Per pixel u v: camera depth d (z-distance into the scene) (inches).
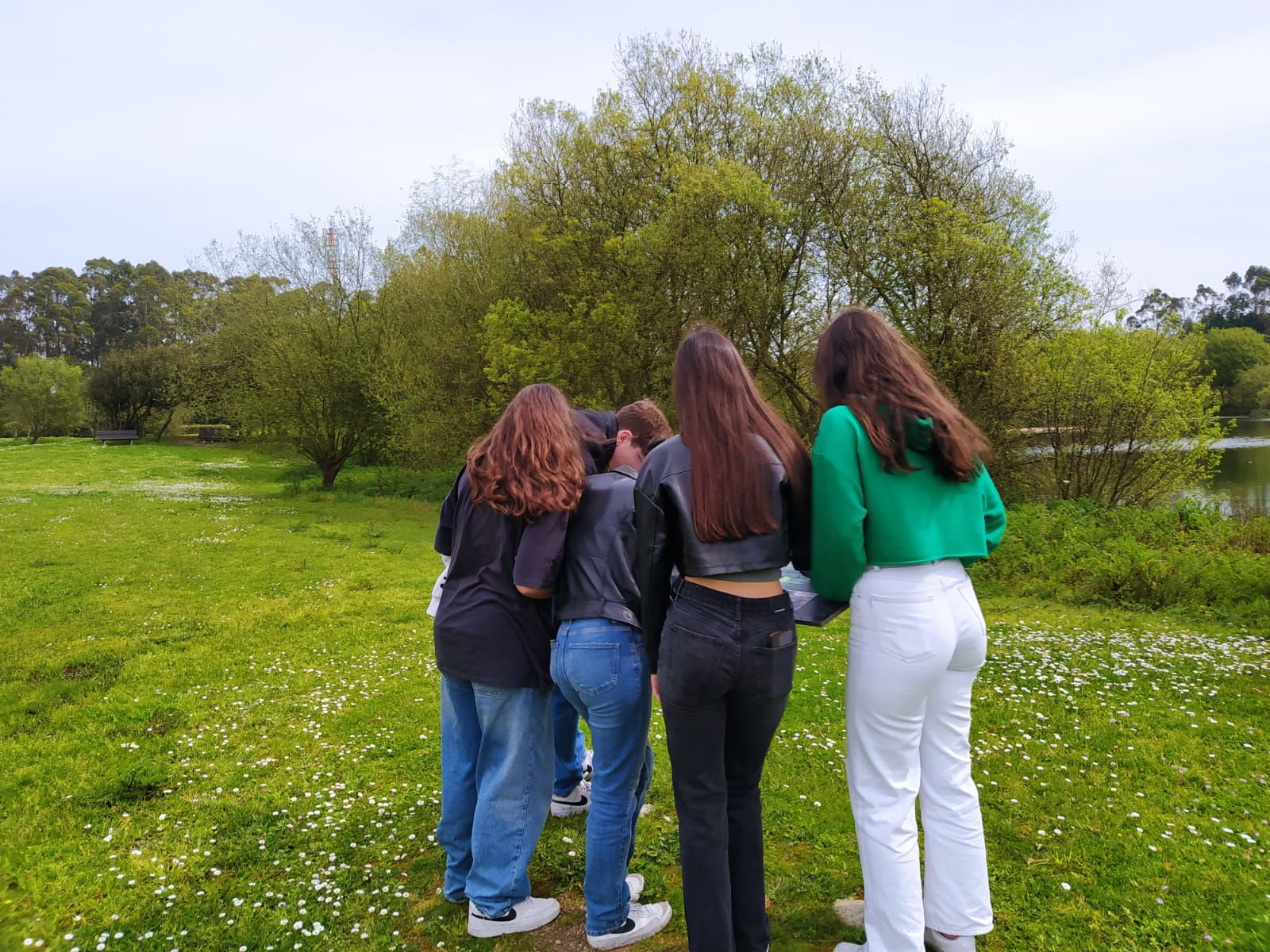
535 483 97.0
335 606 316.2
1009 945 97.4
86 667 230.2
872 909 87.3
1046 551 386.3
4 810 139.8
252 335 776.3
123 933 102.0
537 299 733.9
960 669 89.8
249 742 172.4
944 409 83.0
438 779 152.2
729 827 90.0
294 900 110.3
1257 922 100.1
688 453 84.4
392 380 758.5
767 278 585.9
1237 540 398.3
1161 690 200.4
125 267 4389.8
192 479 925.8
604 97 643.5
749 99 625.3
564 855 121.4
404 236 908.6
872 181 580.1
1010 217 574.2
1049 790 141.5
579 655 96.3
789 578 97.4
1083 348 550.0
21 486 813.9
